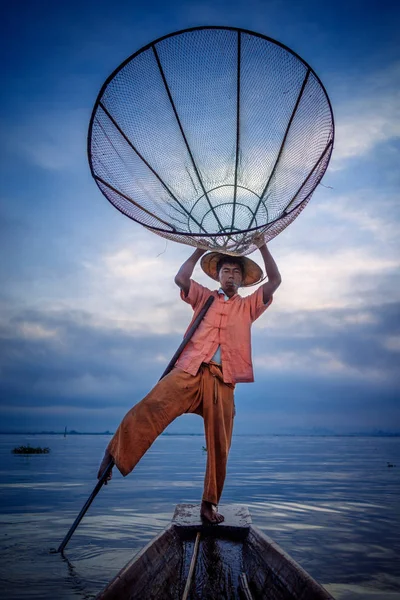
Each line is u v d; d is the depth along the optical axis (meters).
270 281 3.80
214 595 2.79
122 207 3.51
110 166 3.50
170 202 3.73
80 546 5.24
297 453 34.12
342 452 36.91
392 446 57.34
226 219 3.76
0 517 7.16
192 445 51.75
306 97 3.47
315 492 10.70
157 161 3.75
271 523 7.01
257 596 2.70
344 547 5.61
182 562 3.24
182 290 3.93
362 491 11.00
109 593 2.21
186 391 3.80
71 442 62.94
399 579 4.46
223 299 3.96
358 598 3.98
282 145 3.60
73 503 8.65
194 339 3.87
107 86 3.44
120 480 12.87
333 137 3.28
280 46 3.46
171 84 3.69
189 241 3.60
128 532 6.07
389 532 6.47
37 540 5.55
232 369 3.83
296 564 2.56
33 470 16.14
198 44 3.61
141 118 3.68
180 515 3.94
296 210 3.45
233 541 3.59
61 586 3.89
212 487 3.76
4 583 3.94
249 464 21.06
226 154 3.81
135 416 3.70
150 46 3.51
